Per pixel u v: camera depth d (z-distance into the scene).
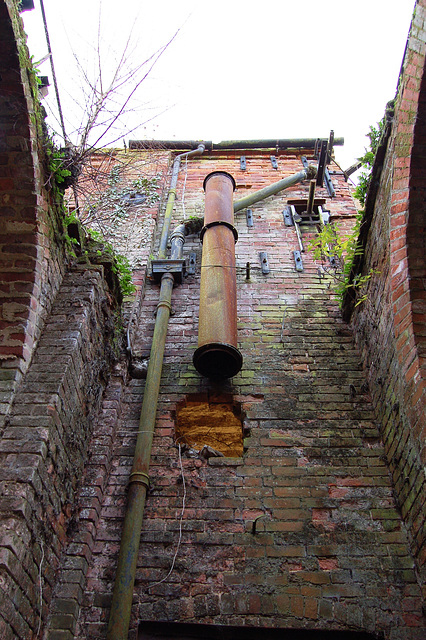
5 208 3.82
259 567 3.68
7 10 3.58
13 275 3.73
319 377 5.10
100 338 4.45
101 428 4.38
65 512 3.59
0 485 2.94
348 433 4.55
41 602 3.11
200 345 4.78
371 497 4.08
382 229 4.59
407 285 3.91
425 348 3.70
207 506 4.04
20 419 3.25
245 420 4.71
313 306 5.99
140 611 3.45
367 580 3.59
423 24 3.86
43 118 4.06
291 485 4.17
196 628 3.42
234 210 7.43
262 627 3.37
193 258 6.75
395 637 3.32
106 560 3.69
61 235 4.32
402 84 4.19
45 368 3.55
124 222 7.28
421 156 3.93
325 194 8.07
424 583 3.49
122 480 4.18
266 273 6.48
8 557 2.68
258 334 5.62
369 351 4.92
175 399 4.91
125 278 5.27
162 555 3.74
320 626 3.37
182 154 8.97
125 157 8.45
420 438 3.56
